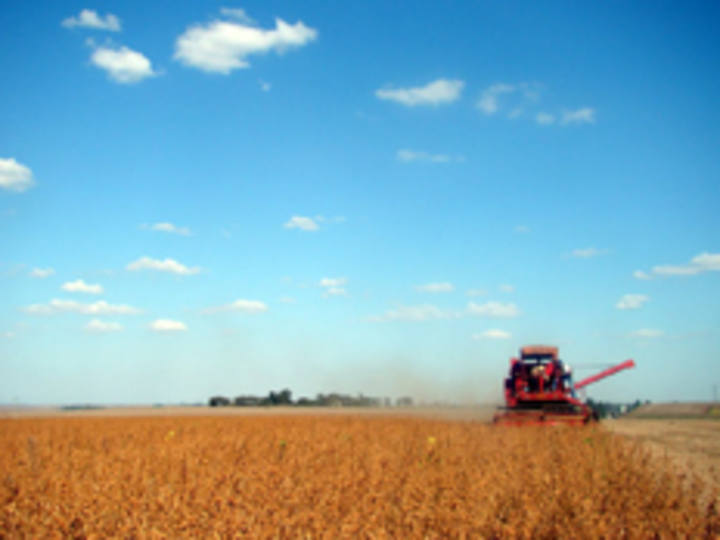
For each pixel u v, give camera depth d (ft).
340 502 51.75
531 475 61.72
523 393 129.90
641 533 44.09
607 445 83.41
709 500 56.44
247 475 63.82
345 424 137.80
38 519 49.90
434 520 46.73
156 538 45.11
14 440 114.62
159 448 88.84
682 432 137.69
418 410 235.20
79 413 278.46
